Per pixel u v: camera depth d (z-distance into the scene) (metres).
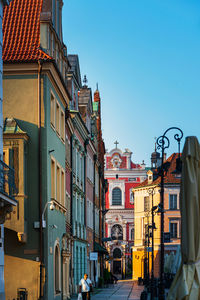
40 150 33.50
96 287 70.25
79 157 55.19
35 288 32.25
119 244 126.56
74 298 43.84
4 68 33.94
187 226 15.67
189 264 15.80
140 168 128.12
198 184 15.80
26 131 33.66
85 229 58.78
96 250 70.25
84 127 55.19
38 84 33.91
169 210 95.88
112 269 126.25
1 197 21.58
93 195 69.50
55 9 38.81
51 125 35.44
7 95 33.97
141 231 102.44
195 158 15.91
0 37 24.81
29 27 35.59
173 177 97.50
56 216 36.97
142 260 101.56
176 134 30.95
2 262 24.48
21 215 31.80
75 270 50.31
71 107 48.94
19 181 32.06
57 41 38.03
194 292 15.48
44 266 32.59
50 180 34.62
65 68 42.66
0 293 23.64
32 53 34.22
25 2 36.81
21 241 31.86
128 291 62.44
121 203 127.56
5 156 32.22
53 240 35.25
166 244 94.75
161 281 32.34
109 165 128.38
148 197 100.69
